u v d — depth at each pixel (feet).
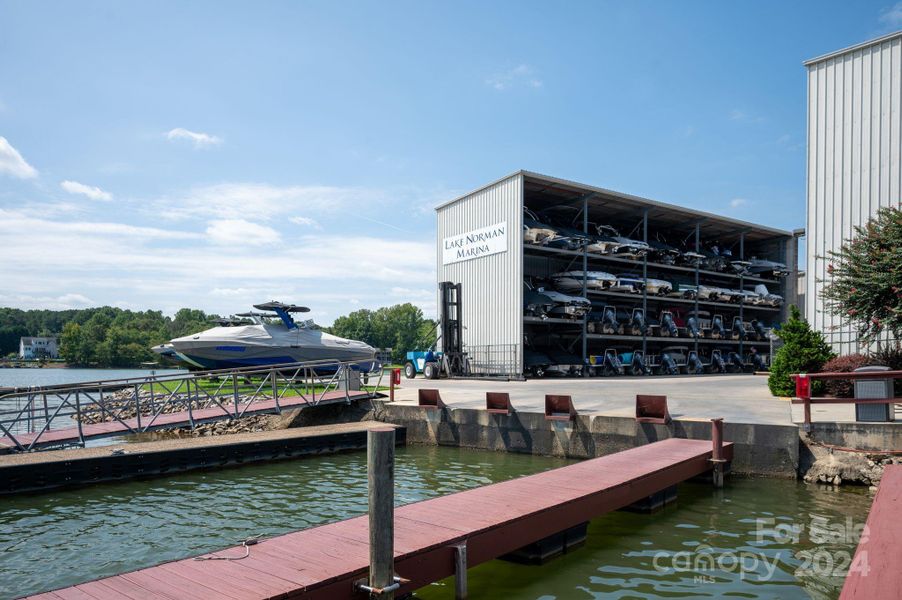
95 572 22.44
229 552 17.72
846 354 56.85
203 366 93.09
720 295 124.77
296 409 62.95
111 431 44.93
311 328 96.99
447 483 36.06
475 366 102.78
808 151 61.31
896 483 24.95
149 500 33.35
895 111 55.42
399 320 428.15
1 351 467.93
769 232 136.05
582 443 43.45
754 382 83.87
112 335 364.38
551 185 100.73
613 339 109.29
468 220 106.73
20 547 25.25
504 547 20.49
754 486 33.96
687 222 126.31
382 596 15.72
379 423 54.54
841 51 59.11
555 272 112.68
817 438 35.40
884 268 45.21
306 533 19.70
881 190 55.93
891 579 14.79
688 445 36.06
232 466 43.21
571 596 19.20
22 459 36.73
